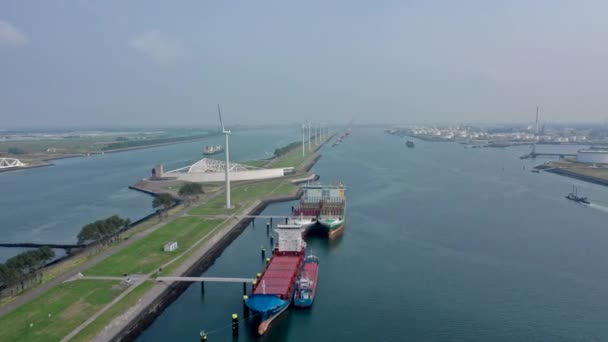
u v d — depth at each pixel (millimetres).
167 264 142500
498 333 106062
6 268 114750
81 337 96312
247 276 142000
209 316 115500
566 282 135375
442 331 107375
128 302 114250
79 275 131000
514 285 133375
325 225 187875
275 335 106625
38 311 107000
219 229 190375
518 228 198125
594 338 103500
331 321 113062
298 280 132000
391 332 107188
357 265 152125
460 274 142500
